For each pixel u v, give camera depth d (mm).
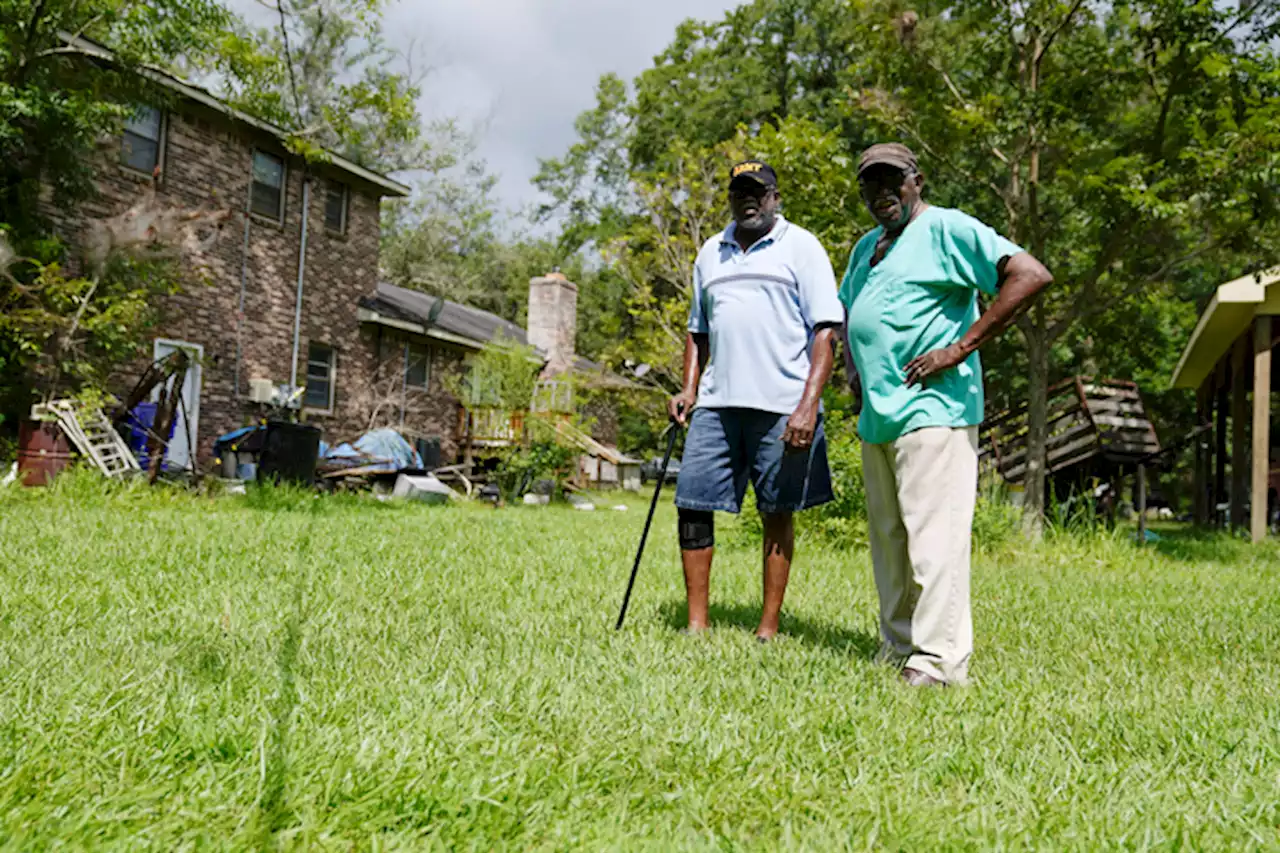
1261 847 1664
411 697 2344
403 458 17562
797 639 3654
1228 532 15680
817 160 12102
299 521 9062
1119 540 10156
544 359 24766
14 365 12781
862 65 11930
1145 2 10398
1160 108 11055
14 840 1417
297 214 18250
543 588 4922
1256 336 13945
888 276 3213
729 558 7480
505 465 19578
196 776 1721
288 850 1453
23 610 3494
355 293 19938
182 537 6566
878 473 3334
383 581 4887
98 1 13312
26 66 12688
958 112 10898
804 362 3828
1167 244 11031
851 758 2090
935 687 2930
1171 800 1865
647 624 3855
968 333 3039
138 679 2402
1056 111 10641
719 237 4035
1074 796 1872
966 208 16141
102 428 12242
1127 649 3871
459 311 27594
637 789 1814
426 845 1509
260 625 3350
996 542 9516
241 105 14797
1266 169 9773
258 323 17406
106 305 13320
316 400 19078
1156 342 23391
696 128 33906
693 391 4070
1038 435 11305
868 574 6648
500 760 1875
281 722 1605
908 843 1600
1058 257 12945
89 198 14008
